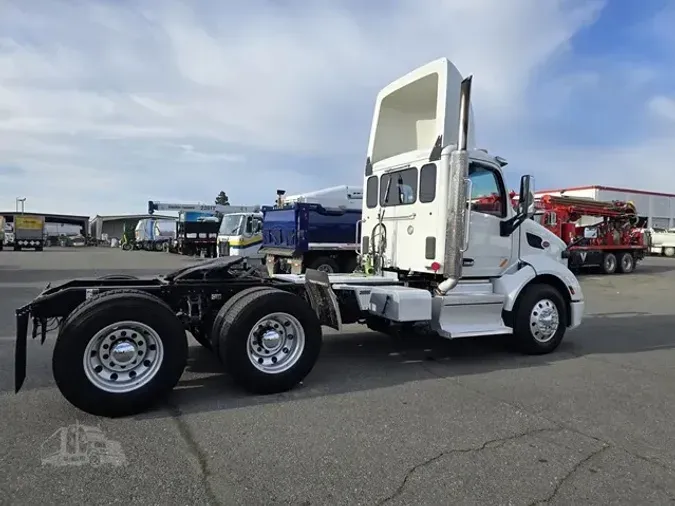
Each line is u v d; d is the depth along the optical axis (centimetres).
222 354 507
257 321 511
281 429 425
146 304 463
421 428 432
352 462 366
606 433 428
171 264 2492
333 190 1789
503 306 690
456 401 505
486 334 661
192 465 358
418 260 687
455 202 634
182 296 547
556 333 721
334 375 594
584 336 853
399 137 804
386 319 688
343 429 427
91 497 312
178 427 427
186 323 557
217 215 3259
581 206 2156
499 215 714
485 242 697
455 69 661
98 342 448
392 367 635
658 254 3844
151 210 3888
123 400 446
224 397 505
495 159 714
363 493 323
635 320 1026
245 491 323
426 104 766
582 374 613
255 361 513
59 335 439
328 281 556
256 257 2080
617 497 323
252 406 480
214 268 592
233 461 365
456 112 661
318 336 542
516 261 728
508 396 523
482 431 428
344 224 1556
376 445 396
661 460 377
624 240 2294
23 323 455
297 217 1494
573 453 387
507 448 394
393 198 738
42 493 316
